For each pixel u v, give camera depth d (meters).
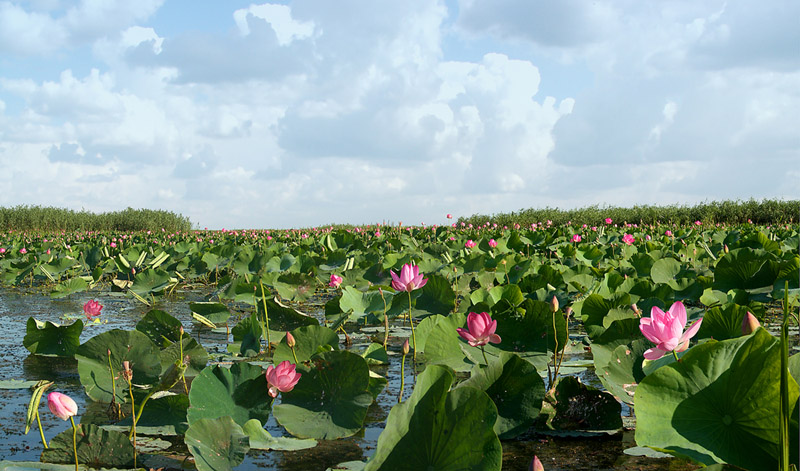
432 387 1.82
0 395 3.22
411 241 10.87
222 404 2.53
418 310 4.45
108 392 2.91
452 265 6.69
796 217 17.66
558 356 3.89
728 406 1.77
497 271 6.75
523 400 2.47
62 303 7.08
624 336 3.08
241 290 5.47
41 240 15.77
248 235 17.12
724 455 1.68
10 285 9.14
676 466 2.14
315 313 5.93
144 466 2.18
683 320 1.92
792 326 4.62
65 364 3.99
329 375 2.68
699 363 1.87
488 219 21.11
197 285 9.04
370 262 6.86
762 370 1.72
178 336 3.63
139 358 3.01
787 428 1.35
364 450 2.35
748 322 2.03
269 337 4.29
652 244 8.27
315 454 2.31
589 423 2.55
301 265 7.37
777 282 4.66
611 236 10.10
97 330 5.19
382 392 3.19
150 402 2.65
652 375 1.88
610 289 4.99
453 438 1.71
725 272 4.98
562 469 2.12
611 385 2.62
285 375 2.53
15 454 2.33
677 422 1.80
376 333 4.88
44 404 3.03
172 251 10.35
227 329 5.11
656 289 4.64
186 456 2.28
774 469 1.63
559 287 5.40
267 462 2.23
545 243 9.91
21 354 4.31
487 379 2.49
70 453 2.17
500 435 2.39
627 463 2.17
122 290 8.42
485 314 2.47
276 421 2.75
